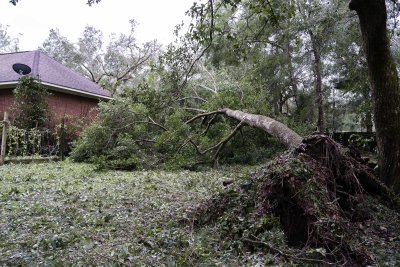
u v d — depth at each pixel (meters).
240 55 7.83
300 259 2.97
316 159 4.00
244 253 3.17
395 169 4.88
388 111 5.00
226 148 10.84
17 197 5.42
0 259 2.74
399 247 3.45
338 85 17.83
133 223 4.04
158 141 9.98
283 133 6.36
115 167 9.78
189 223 4.03
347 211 3.97
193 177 7.89
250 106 11.05
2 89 14.25
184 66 7.96
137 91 9.70
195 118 10.53
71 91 15.34
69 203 5.12
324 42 15.10
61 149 11.85
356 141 6.26
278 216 3.57
